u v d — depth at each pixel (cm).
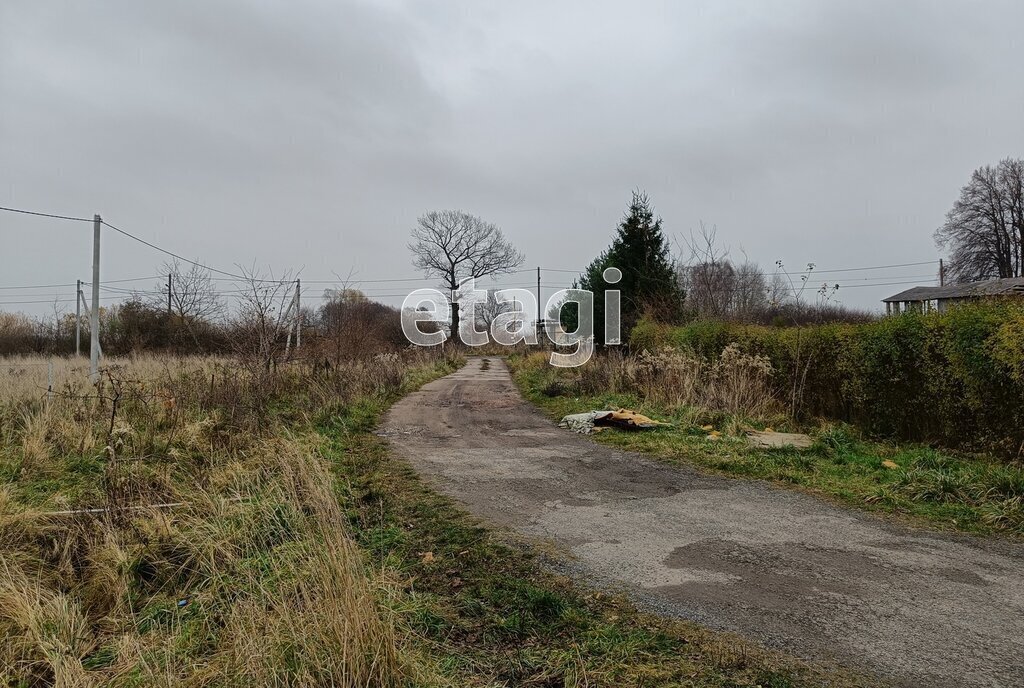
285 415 1076
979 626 352
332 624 310
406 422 1222
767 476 726
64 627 402
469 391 1855
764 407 1090
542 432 1095
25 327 3081
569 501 636
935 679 296
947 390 774
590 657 321
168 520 543
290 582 393
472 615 376
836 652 323
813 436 916
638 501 634
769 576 430
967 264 4488
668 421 1062
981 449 733
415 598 393
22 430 840
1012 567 445
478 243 5975
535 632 352
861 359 941
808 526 545
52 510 583
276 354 1276
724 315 1841
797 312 1666
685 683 295
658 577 430
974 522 548
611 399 1348
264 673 300
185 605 430
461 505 621
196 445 806
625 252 2125
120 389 945
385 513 591
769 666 309
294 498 529
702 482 712
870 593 400
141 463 711
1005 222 4356
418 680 300
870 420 936
